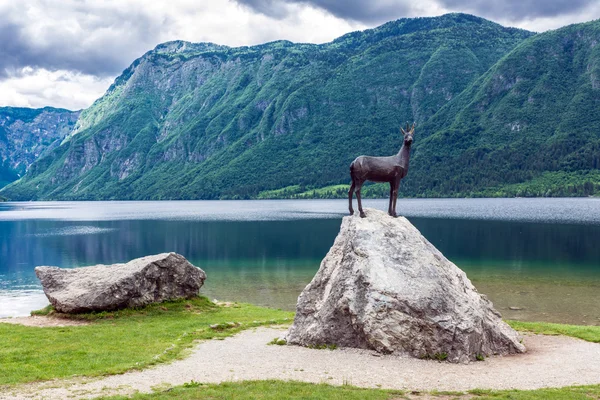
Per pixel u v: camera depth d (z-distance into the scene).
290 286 48.41
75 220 173.88
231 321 29.12
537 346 23.59
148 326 27.33
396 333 20.53
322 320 22.27
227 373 18.17
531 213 153.00
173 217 181.00
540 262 61.09
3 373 18.19
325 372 18.28
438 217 142.38
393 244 22.67
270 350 21.64
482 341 21.16
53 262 67.69
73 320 29.08
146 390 16.20
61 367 19.03
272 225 130.25
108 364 19.50
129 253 77.25
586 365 19.77
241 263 64.06
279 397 15.33
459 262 61.38
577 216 137.75
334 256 24.22
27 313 38.06
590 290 44.62
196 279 34.28
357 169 25.05
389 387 16.64
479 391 16.17
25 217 199.50
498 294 43.09
